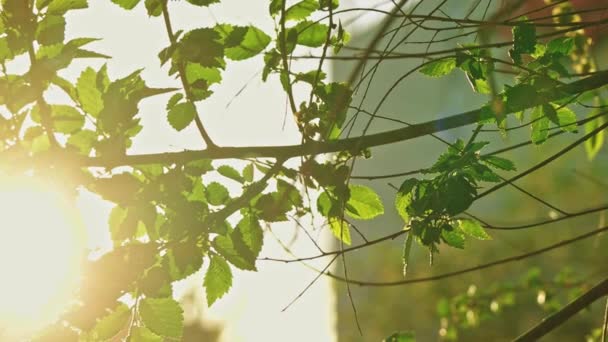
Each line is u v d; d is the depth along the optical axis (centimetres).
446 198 148
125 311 150
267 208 155
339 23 159
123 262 148
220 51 151
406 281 152
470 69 159
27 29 151
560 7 192
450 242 154
